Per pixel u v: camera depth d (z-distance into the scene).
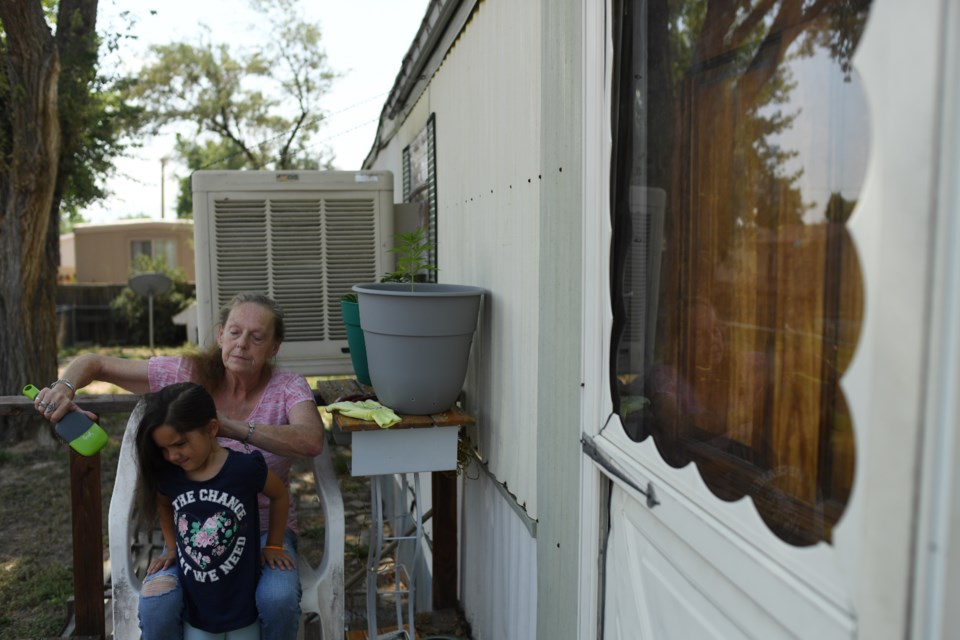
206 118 16.56
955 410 0.70
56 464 6.77
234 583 2.04
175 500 2.02
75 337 15.59
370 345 2.42
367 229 3.52
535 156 2.14
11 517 5.30
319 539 4.92
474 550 3.00
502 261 2.47
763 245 1.16
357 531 5.02
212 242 3.40
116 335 15.81
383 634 2.80
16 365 7.43
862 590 0.81
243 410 2.42
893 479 0.76
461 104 3.13
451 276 3.40
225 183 3.39
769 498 1.12
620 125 1.61
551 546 2.03
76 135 8.06
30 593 4.02
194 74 16.33
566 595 1.91
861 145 0.96
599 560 1.72
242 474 2.04
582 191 1.76
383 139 6.88
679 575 1.34
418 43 3.91
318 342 3.50
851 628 0.85
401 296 2.27
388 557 3.81
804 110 1.07
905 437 0.74
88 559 2.99
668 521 1.34
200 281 3.41
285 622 2.08
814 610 0.92
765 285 1.15
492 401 2.61
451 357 2.38
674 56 1.40
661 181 1.45
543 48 2.03
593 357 1.69
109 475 6.25
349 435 2.54
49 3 9.67
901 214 0.74
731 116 1.24
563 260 1.89
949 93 0.69
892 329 0.75
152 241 19.44
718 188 1.28
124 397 2.78
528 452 2.22
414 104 4.84
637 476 1.47
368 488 6.04
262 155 17.11
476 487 2.95
